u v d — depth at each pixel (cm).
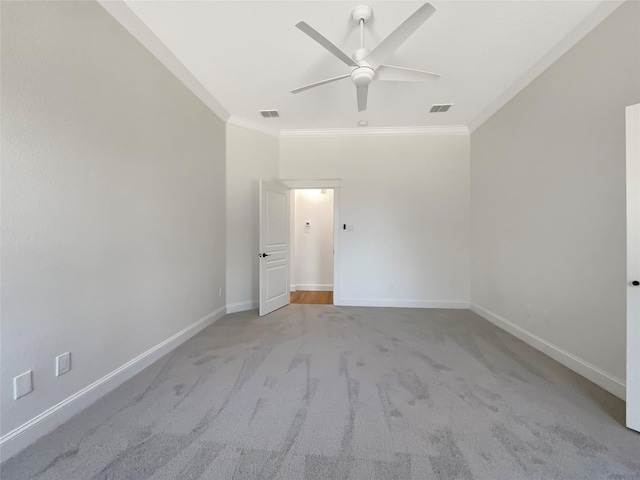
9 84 143
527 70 290
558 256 258
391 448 151
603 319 214
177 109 288
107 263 204
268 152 454
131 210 227
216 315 382
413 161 452
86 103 186
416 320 385
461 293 448
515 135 322
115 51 209
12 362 146
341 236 465
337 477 133
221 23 227
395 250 457
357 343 301
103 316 201
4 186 142
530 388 211
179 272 296
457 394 203
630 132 163
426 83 316
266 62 280
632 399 164
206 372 235
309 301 507
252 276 443
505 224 345
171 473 134
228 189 409
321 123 434
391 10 212
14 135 146
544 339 277
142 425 168
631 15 191
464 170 445
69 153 175
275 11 214
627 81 195
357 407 187
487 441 156
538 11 213
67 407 173
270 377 227
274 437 159
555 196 262
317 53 266
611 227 208
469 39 244
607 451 148
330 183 464
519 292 317
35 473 133
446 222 449
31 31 152
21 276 150
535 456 145
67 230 174
